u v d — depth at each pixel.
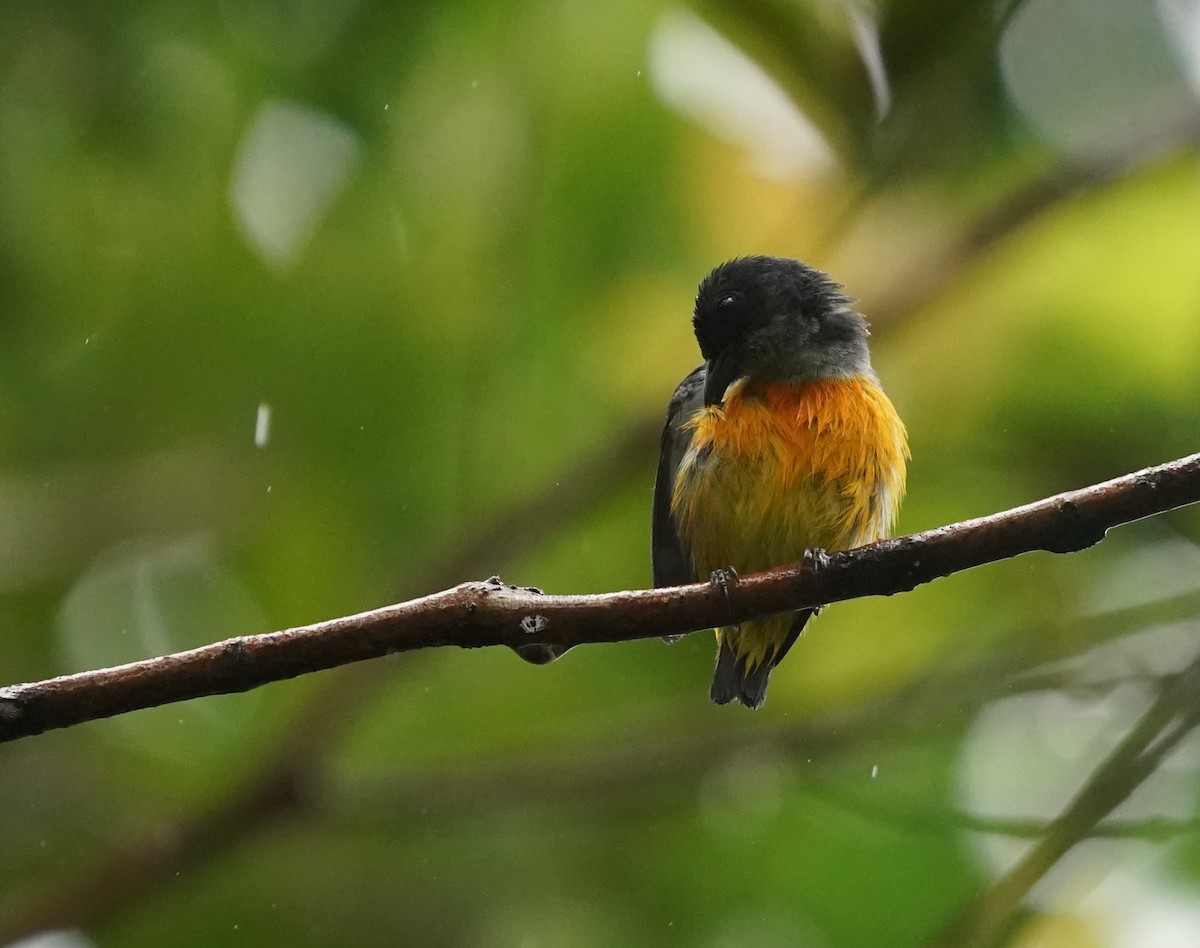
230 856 11.84
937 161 11.80
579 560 12.50
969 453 12.35
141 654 12.88
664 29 11.12
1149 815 8.88
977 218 11.69
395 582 11.80
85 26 10.52
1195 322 11.66
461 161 11.44
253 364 11.81
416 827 12.44
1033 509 6.02
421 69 11.17
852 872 11.40
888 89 10.95
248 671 5.55
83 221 11.32
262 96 11.12
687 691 12.51
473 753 12.04
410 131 11.35
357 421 11.87
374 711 12.27
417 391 11.78
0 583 12.73
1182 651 11.53
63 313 11.53
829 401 8.66
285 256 11.57
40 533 12.63
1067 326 11.85
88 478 12.45
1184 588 12.83
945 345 12.12
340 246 11.60
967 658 12.08
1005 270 11.85
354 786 11.12
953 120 11.51
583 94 11.19
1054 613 12.58
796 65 10.81
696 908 11.80
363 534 12.02
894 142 11.14
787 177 11.18
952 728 11.92
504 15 11.09
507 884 12.40
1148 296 11.65
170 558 12.91
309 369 11.80
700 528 8.80
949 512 12.33
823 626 12.45
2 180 10.79
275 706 12.56
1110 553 12.96
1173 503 5.91
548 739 11.82
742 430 8.60
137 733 12.62
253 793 10.90
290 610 12.15
